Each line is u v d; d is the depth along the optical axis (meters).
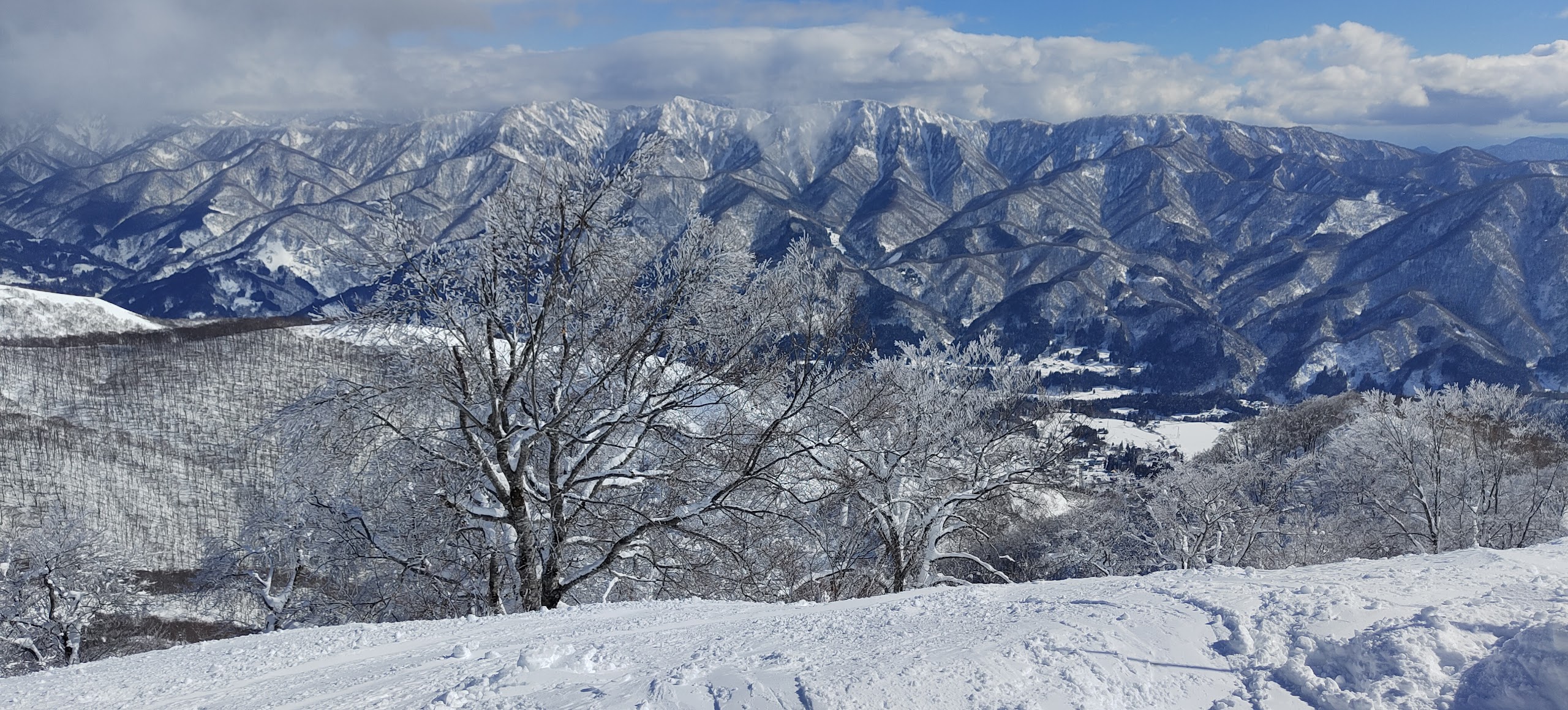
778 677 4.23
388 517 14.37
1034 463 18.27
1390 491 31.00
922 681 4.01
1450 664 3.80
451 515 13.54
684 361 14.84
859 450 17.06
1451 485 29.48
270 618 19.12
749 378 14.52
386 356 13.31
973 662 4.21
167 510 49.09
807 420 16.14
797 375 15.05
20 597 26.08
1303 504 33.41
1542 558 5.60
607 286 13.90
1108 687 3.93
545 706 4.41
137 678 7.01
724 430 14.82
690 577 15.23
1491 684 3.53
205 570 20.33
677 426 14.71
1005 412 19.00
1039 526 23.91
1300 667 3.97
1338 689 3.77
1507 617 4.19
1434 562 5.71
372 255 12.65
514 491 13.17
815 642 5.22
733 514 14.44
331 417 12.68
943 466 18.58
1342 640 4.11
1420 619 4.23
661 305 14.15
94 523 47.34
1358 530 31.84
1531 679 3.41
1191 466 28.81
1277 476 30.25
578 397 13.62
